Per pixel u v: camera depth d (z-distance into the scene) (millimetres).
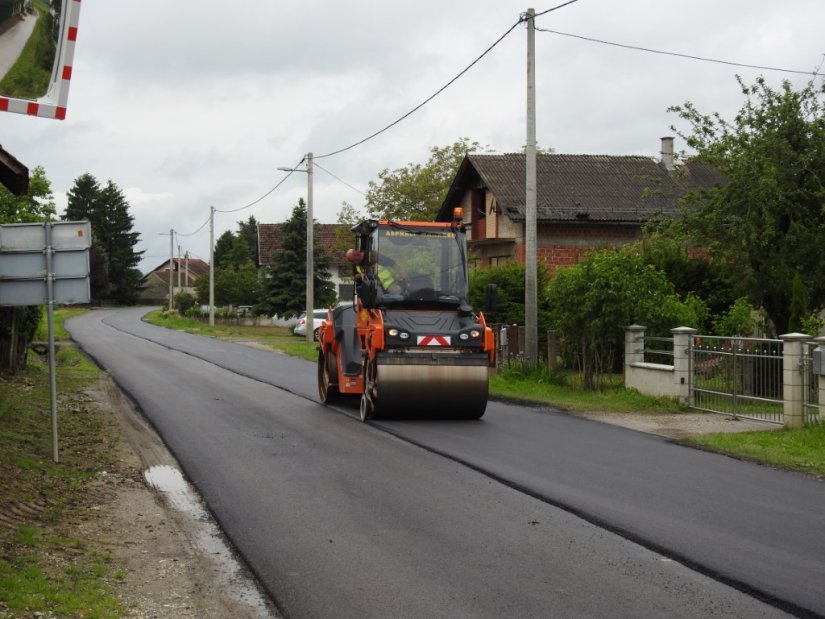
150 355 32812
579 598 6293
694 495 9641
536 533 8070
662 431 14719
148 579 6848
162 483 10508
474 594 6398
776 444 13172
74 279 10969
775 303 22188
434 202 54719
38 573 6652
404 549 7574
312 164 43656
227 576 6949
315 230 80062
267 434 14055
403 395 15219
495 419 16109
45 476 10219
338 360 17578
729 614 5957
